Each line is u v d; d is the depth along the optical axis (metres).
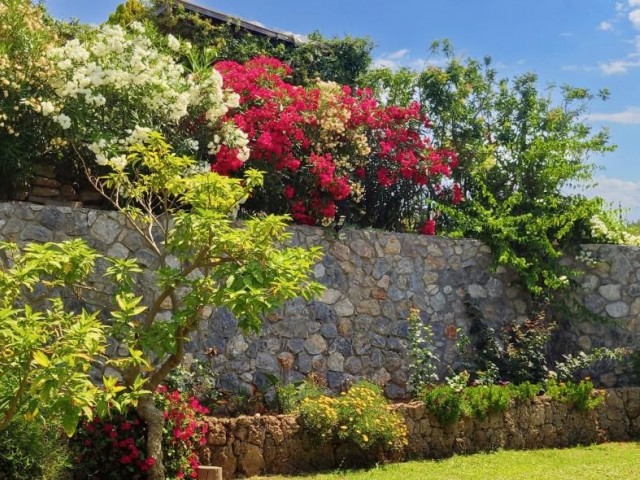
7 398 4.15
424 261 9.97
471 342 10.20
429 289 9.96
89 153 8.06
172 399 6.56
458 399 8.38
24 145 7.71
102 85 8.00
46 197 8.20
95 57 8.25
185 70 9.59
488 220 10.57
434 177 11.16
